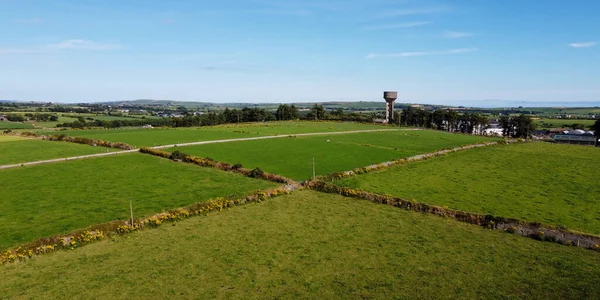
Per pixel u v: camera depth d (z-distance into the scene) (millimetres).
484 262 35562
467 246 39312
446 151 96000
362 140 116188
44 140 107000
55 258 35344
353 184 62188
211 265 34344
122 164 74188
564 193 58156
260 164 76000
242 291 29953
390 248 38688
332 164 77125
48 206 48406
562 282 31797
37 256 35531
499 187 61625
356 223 45906
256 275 32625
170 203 50406
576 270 33938
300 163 77688
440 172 72688
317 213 49438
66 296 28766
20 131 136250
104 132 130875
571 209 50156
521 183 64438
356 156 86688
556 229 42156
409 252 37781
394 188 60188
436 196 55969
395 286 30984
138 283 30906
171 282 31188
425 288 30688
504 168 77000
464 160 85688
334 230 43531
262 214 48688
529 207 51000
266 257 36219
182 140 108062
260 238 40844
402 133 141250
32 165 72125
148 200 51594
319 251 37750
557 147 108250
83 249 37438
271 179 64375
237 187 59062
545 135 186500
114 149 91812
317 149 95562
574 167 78438
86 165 72812
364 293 29828
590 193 58188
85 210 47062
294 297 29172
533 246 39406
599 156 92312
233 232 42469
